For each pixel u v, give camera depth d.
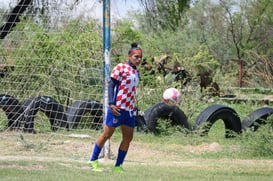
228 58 116.81
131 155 31.73
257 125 38.75
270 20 112.56
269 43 114.06
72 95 43.94
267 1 111.31
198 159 31.23
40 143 31.97
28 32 42.84
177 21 56.94
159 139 38.72
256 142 33.88
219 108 40.25
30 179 18.33
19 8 45.34
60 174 20.39
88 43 44.00
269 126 35.34
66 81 43.56
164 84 46.22
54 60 44.16
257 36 117.00
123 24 49.66
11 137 35.22
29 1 45.56
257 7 113.12
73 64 43.88
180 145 37.03
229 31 121.19
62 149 32.03
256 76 90.31
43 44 43.69
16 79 42.66
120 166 23.03
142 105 45.22
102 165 25.44
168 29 58.41
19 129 38.28
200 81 55.94
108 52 29.06
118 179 19.61
